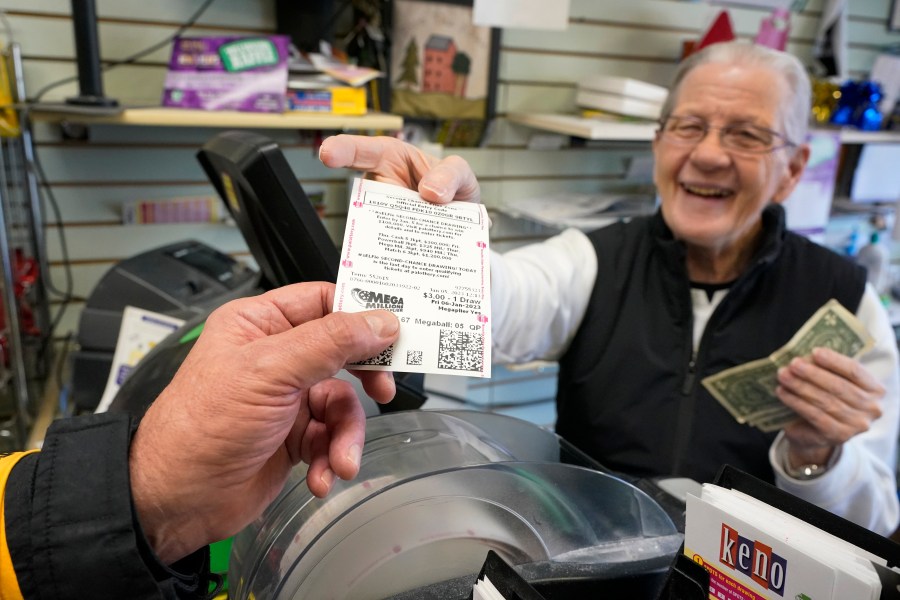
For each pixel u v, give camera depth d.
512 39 2.43
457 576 0.56
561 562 0.56
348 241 0.57
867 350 1.27
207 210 2.13
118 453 0.50
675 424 1.47
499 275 1.35
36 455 0.52
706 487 0.51
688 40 2.58
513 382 2.80
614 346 1.53
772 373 1.31
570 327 1.59
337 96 1.90
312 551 0.53
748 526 0.45
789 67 1.42
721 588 0.48
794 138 1.45
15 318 1.49
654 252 1.56
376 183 0.63
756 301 1.49
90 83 1.65
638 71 2.66
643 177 2.79
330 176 2.28
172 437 0.50
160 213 2.06
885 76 3.00
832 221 3.22
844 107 2.87
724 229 1.40
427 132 2.39
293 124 1.83
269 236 0.96
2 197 1.63
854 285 1.50
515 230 2.64
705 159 1.37
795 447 1.32
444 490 0.57
